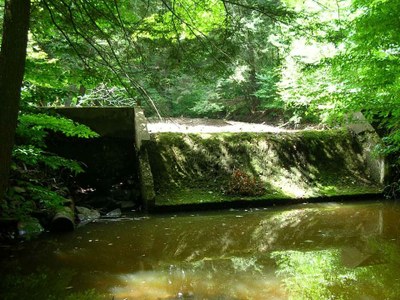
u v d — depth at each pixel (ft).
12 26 11.16
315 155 33.55
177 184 29.22
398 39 18.75
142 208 28.27
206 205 27.55
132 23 16.49
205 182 29.81
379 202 29.94
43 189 21.26
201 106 62.64
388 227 23.22
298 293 13.98
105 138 31.48
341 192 30.63
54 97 20.04
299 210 27.63
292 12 14.96
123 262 17.63
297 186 30.63
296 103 35.29
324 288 14.39
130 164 31.73
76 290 14.38
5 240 20.48
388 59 20.74
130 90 16.06
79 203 28.07
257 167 31.37
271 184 30.30
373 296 13.66
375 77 21.61
